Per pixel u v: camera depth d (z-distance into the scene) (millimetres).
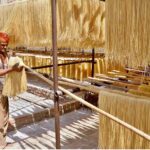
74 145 3375
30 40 2621
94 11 2502
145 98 1866
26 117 4102
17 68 3039
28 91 5766
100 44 2654
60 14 2266
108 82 2432
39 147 3326
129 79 2475
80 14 2387
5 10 2908
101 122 2119
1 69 3043
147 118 1834
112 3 1674
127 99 1931
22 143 3445
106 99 2053
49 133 3777
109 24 1709
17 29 2762
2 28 2996
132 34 1599
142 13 1540
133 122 1908
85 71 4723
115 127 2027
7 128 3494
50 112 4445
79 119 4387
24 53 5961
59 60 5027
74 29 2363
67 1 2283
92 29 2525
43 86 5926
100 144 2156
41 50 5766
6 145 3354
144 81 2332
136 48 1591
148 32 1530
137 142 1920
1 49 3064
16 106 4809
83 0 2389
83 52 5242
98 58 4668
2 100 3207
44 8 2396
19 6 2674
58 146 1857
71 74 4902
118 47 1682
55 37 1715
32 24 2557
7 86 3102
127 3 1600
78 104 4895
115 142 2049
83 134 3730
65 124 4148
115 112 2004
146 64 1574
